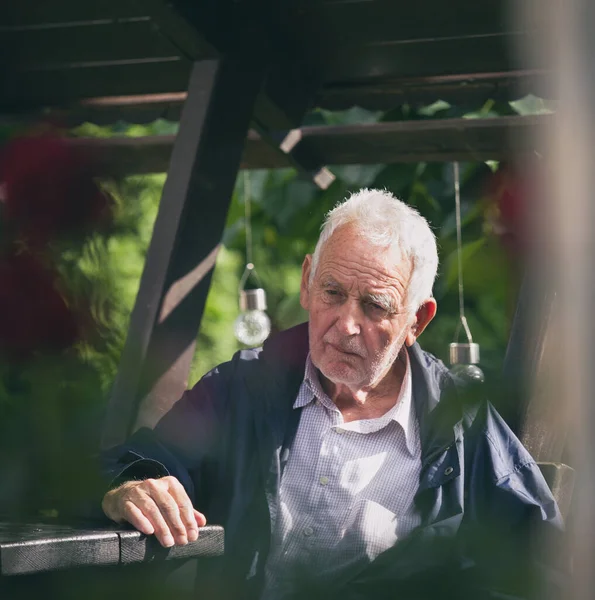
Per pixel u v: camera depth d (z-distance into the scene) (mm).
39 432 4617
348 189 6145
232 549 2455
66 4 3916
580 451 1120
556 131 1126
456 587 2416
